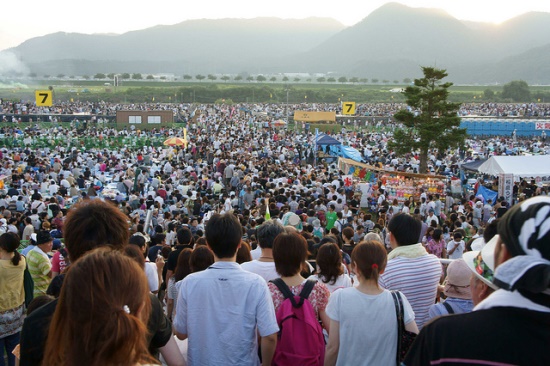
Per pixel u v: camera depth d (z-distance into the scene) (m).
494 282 2.04
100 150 43.97
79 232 3.45
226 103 123.62
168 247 9.79
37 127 58.56
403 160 39.03
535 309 1.95
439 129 31.83
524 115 98.12
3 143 47.56
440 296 6.35
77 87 160.75
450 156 42.56
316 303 4.38
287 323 4.19
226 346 3.90
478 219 20.55
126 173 29.78
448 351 2.03
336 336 3.98
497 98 141.62
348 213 18.56
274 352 4.06
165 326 3.44
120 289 2.12
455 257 13.08
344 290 4.04
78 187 27.70
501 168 24.31
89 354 2.03
